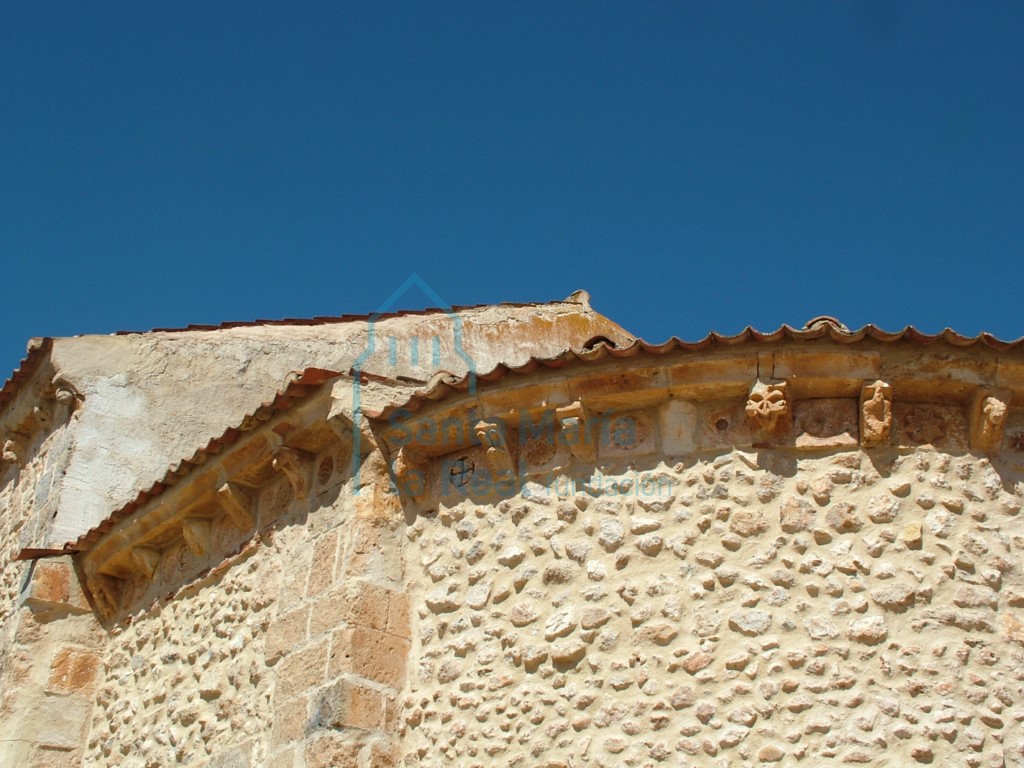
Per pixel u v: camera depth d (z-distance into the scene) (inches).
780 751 262.7
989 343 285.1
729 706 269.3
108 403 442.6
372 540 319.9
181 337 466.3
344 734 293.3
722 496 290.4
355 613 307.9
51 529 417.1
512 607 297.4
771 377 291.4
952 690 266.2
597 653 283.3
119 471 434.3
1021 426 294.4
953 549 280.5
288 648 322.3
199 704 349.1
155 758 355.9
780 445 293.3
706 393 297.4
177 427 449.7
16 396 484.1
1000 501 286.7
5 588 445.4
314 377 331.6
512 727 284.5
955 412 294.5
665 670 276.7
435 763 291.0
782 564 281.6
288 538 345.7
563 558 296.4
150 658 381.4
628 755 270.4
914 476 287.6
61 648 404.5
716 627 277.9
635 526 293.1
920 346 289.0
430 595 312.7
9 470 505.4
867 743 261.1
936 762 259.1
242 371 467.8
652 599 284.5
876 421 287.3
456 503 318.3
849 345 288.8
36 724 390.9
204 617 364.8
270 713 318.7
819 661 270.4
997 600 277.1
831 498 286.7
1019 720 265.0
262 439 350.0
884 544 281.1
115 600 412.8
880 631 272.1
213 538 378.6
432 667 303.9
